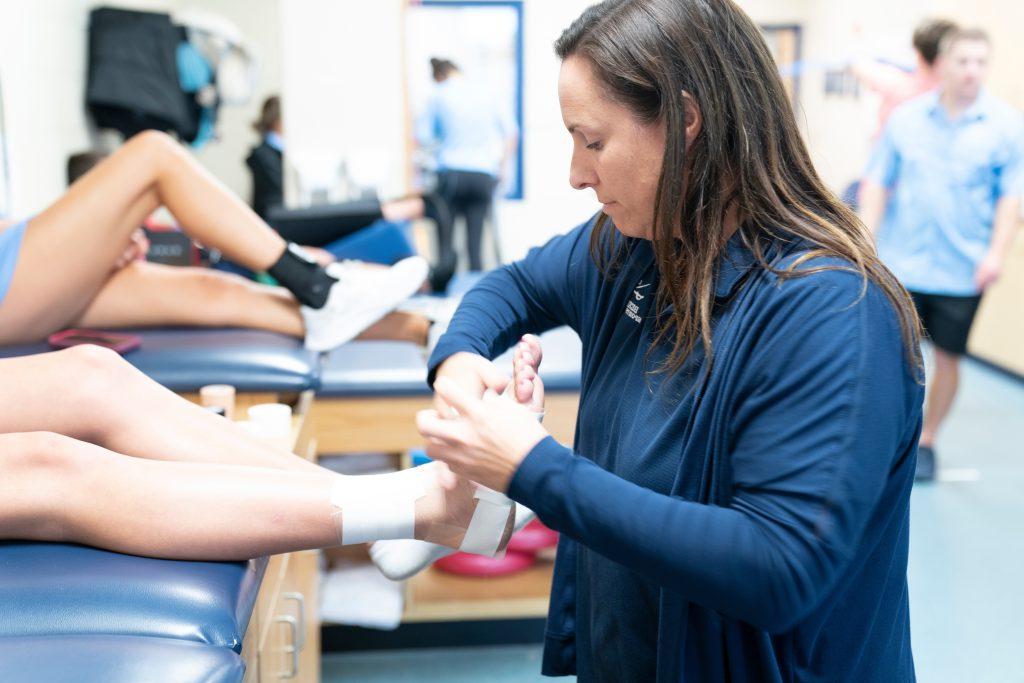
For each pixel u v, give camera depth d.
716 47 0.85
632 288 1.05
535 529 2.45
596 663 1.07
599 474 0.84
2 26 2.69
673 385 0.94
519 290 1.25
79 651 0.81
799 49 7.02
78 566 0.97
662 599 0.92
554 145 6.86
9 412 1.17
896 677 0.99
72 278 1.80
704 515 0.81
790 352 0.81
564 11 6.61
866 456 0.78
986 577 2.78
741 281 0.89
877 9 5.84
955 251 3.32
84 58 3.52
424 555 1.22
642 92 0.85
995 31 4.88
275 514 1.02
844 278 0.81
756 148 0.87
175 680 0.78
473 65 6.64
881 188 3.45
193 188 1.86
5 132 2.68
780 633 0.87
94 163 2.89
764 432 0.81
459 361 1.11
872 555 0.93
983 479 3.53
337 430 2.18
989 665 2.34
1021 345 4.82
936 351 3.44
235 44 3.77
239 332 1.92
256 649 1.23
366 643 2.39
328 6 4.28
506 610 2.34
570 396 2.18
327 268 1.95
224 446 1.21
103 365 1.21
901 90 4.24
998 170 3.28
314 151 4.34
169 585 0.93
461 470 0.89
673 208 0.86
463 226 5.50
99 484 1.01
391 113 4.41
